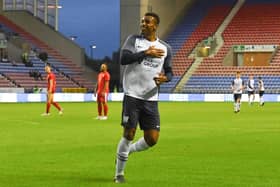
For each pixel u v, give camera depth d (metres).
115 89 63.59
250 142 18.95
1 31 67.38
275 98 61.56
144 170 12.66
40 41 70.44
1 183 10.95
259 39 68.44
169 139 19.94
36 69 64.94
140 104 10.52
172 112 39.19
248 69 65.69
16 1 71.50
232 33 69.75
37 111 39.28
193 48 69.31
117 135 21.55
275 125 27.12
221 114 36.88
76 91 64.00
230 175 12.00
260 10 71.44
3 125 26.70
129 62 10.37
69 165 13.44
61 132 22.86
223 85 65.00
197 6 74.00
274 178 11.62
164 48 10.59
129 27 66.38
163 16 70.44
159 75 10.33
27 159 14.50
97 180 11.31
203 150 16.56
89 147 17.34
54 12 71.62
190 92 65.38
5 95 55.34
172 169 12.81
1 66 62.44
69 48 69.88
